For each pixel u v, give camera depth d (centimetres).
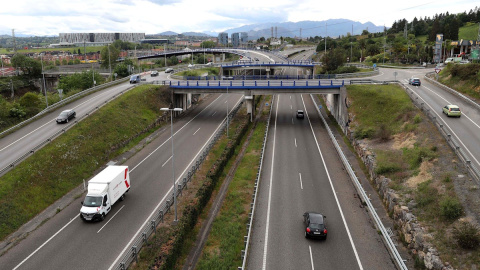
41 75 12612
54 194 3756
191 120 7006
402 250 2686
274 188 3828
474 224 2438
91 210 3167
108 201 3325
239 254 2741
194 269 2602
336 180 4025
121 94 6656
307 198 3578
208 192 3638
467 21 17438
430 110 4912
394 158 3947
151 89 7212
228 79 9075
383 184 3516
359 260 2570
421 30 18162
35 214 3412
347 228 3012
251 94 7019
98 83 9575
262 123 6806
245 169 4500
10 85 10875
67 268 2552
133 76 8594
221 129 6250
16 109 5866
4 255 2741
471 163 3222
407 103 5259
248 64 12338
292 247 2736
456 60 8875
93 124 5247
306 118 7188
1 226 3091
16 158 4047
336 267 2489
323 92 6706
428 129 4238
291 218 3186
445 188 2948
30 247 2834
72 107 6159
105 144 4966
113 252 2745
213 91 7156
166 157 4881
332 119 7000
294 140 5612
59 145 4412
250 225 2950
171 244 2608
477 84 5647
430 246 2439
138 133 5725
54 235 3006
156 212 3388
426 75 7812
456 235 2355
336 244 2775
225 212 3412
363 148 4600
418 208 2903
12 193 3438
